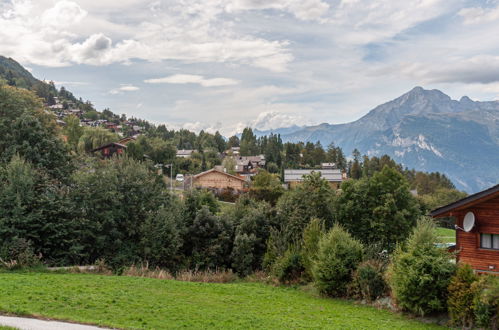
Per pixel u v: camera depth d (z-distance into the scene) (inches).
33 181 1131.3
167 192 1412.4
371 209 1509.6
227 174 3902.6
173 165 4835.1
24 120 1379.2
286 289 1022.4
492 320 623.8
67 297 663.1
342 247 934.4
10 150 1298.0
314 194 1445.6
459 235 869.8
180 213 1325.0
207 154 6131.9
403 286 732.0
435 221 864.3
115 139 5329.7
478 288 649.6
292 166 6766.7
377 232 1488.7
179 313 637.3
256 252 1348.4
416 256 746.2
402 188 1568.7
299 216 1382.9
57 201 1133.1
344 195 1541.6
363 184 1566.2
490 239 832.3
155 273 1084.5
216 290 905.5
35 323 519.2
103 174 1240.2
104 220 1186.0
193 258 1293.1
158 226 1215.6
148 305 668.7
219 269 1294.3
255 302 805.2
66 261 1125.1
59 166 1382.9
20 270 958.4
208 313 657.6
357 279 877.2
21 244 1013.2
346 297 896.3
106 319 567.8
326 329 611.5
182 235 1314.0
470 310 653.9
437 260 713.6
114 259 1156.5
